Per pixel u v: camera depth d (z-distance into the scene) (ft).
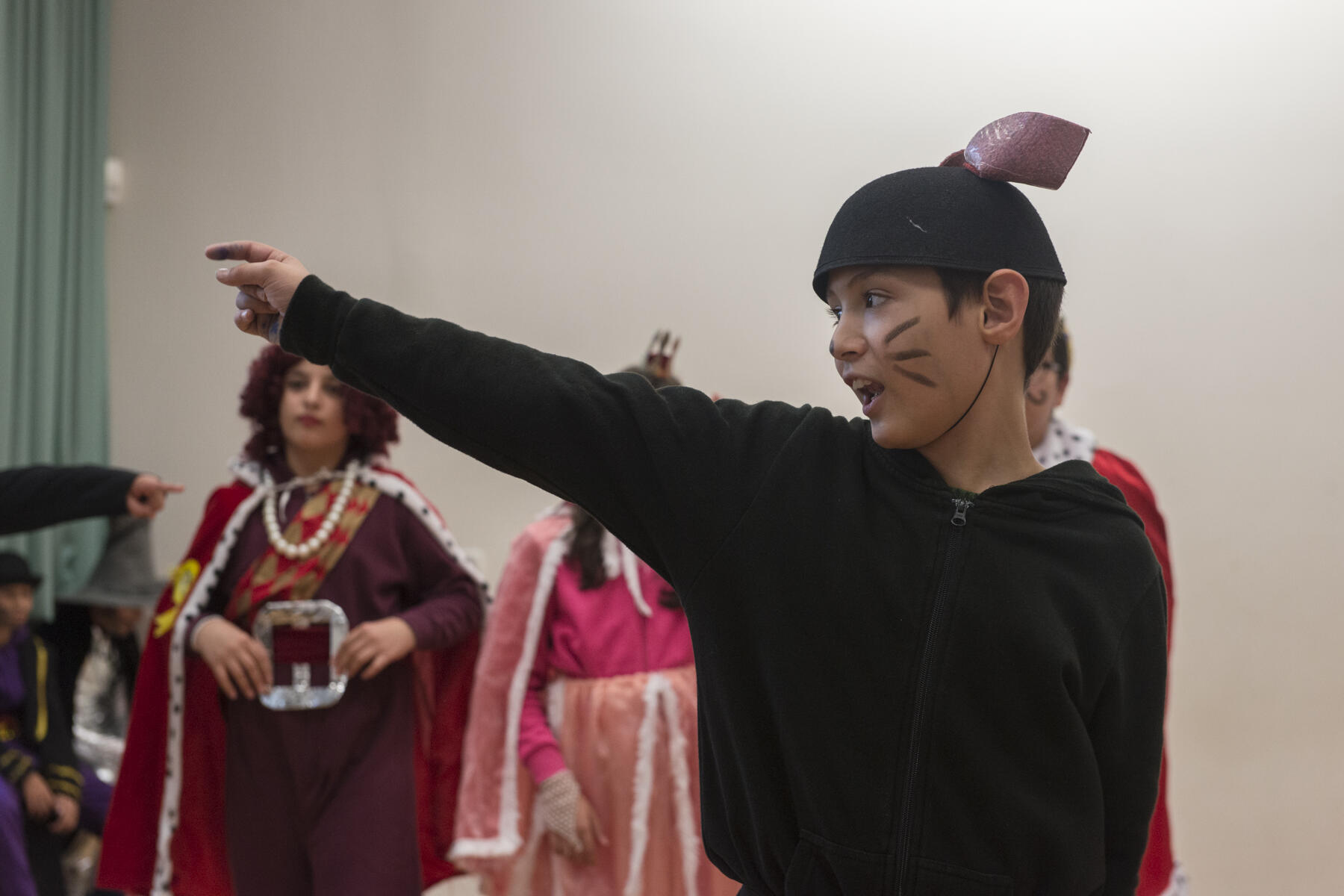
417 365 3.09
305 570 7.26
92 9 12.14
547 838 7.16
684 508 3.07
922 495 3.05
